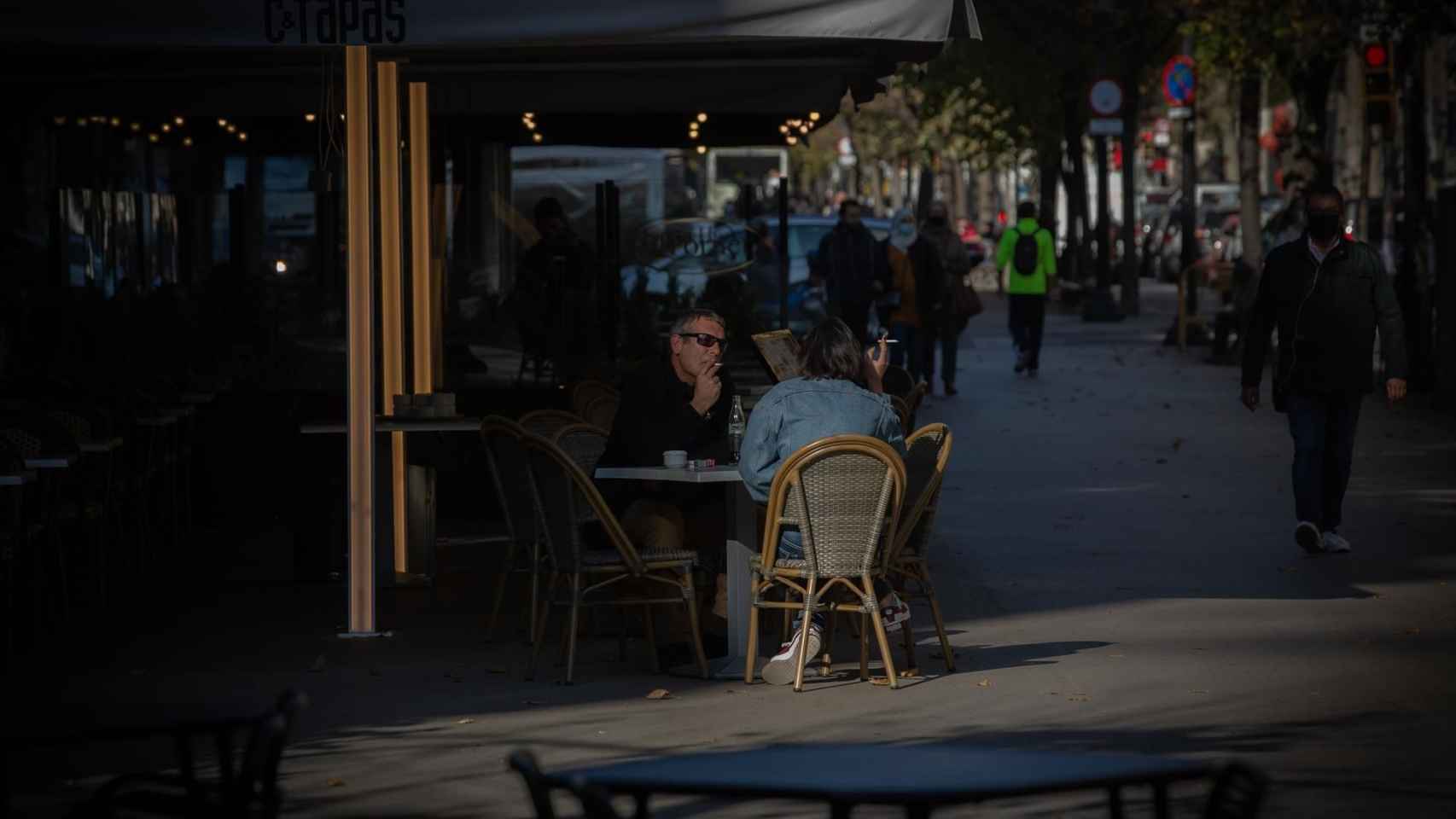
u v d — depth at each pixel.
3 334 31.58
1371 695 17.77
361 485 21.58
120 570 26.25
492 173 41.22
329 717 17.41
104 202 38.75
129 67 30.84
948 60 86.56
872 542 18.45
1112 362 61.84
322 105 26.34
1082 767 8.84
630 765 9.06
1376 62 50.28
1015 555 26.52
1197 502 31.17
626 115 43.44
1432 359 48.66
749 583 19.55
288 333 33.44
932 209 50.97
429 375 27.09
